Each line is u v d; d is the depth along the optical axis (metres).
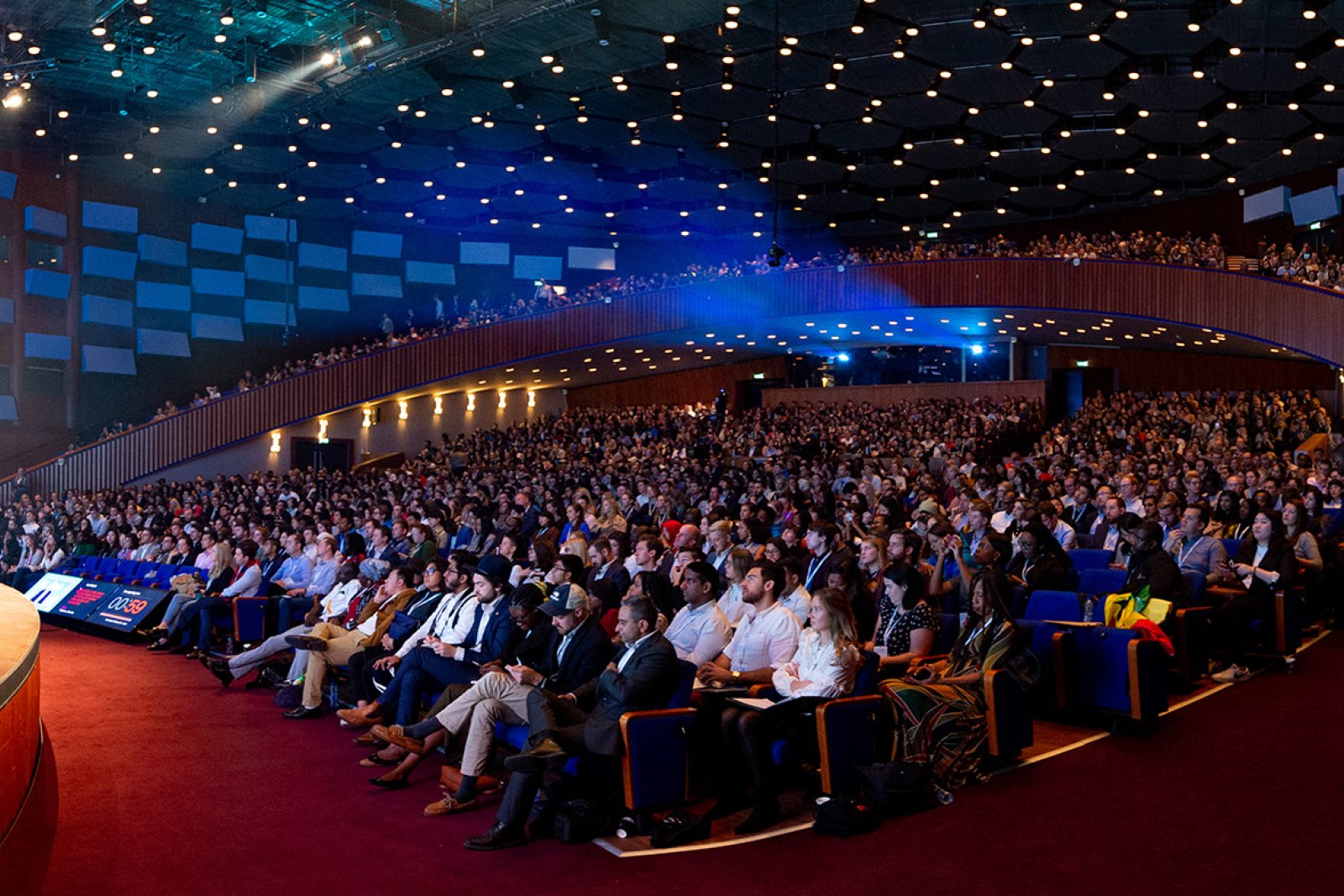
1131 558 8.28
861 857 5.13
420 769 6.95
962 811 5.71
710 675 6.41
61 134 24.58
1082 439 21.84
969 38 20.00
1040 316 26.55
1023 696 6.49
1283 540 9.16
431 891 4.86
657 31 19.38
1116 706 7.07
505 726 6.41
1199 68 21.08
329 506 18.03
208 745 7.59
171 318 27.75
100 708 8.84
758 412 29.53
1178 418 22.44
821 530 8.73
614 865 5.15
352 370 28.55
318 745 7.59
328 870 5.13
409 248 32.16
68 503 21.66
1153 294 24.66
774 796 5.64
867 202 31.23
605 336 29.44
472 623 7.66
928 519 11.31
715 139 26.53
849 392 33.38
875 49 20.67
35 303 25.50
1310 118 23.33
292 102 22.67
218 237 28.69
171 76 21.34
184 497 21.72
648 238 34.88
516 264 33.44
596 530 13.20
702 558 8.22
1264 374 29.48
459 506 16.81
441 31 19.06
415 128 25.22
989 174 28.72
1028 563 8.88
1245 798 5.74
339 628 9.05
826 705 5.72
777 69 19.95
